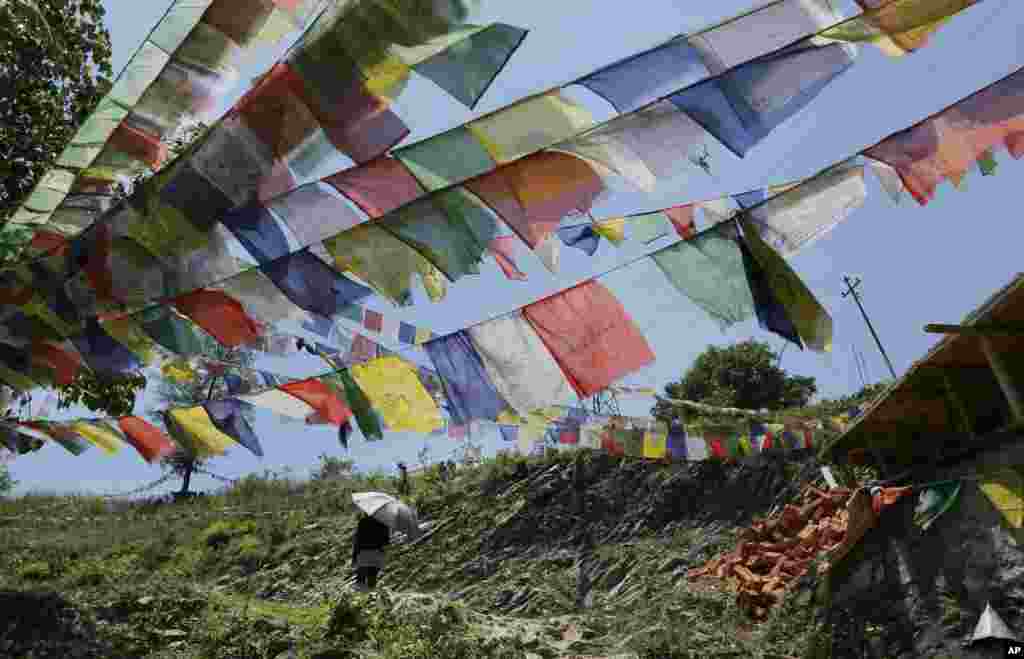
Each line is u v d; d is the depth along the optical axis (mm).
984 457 9180
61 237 5402
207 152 4176
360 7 3363
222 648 8406
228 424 5418
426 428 5145
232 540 24328
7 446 7027
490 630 10273
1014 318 8094
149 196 4527
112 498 29109
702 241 4223
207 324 5312
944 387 10094
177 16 3875
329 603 10578
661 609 12547
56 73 8312
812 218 4191
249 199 4402
